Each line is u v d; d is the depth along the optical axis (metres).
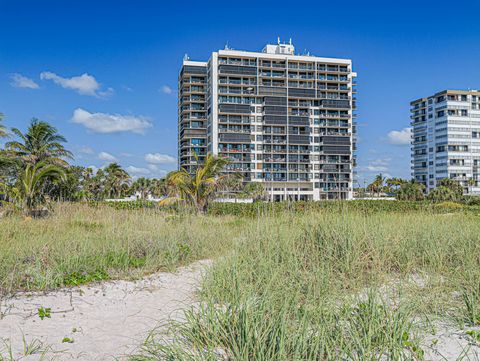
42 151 29.72
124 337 4.83
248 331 3.90
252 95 84.56
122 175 90.44
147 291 7.06
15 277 7.22
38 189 19.91
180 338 4.39
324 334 3.85
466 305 5.16
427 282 6.22
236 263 6.90
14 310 5.79
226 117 84.12
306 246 8.37
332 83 88.62
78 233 11.18
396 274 6.91
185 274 8.34
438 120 112.38
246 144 84.38
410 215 12.02
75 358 4.21
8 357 4.21
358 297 5.16
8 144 29.23
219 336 4.26
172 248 10.06
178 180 25.36
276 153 84.94
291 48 88.88
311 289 5.59
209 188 25.45
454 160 108.81
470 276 5.99
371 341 4.10
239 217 21.55
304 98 86.56
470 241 8.49
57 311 5.87
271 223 10.18
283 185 84.62
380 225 9.37
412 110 122.12
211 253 10.34
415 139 120.62
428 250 8.02
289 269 6.77
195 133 87.38
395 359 3.62
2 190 19.31
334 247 8.06
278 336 3.83
